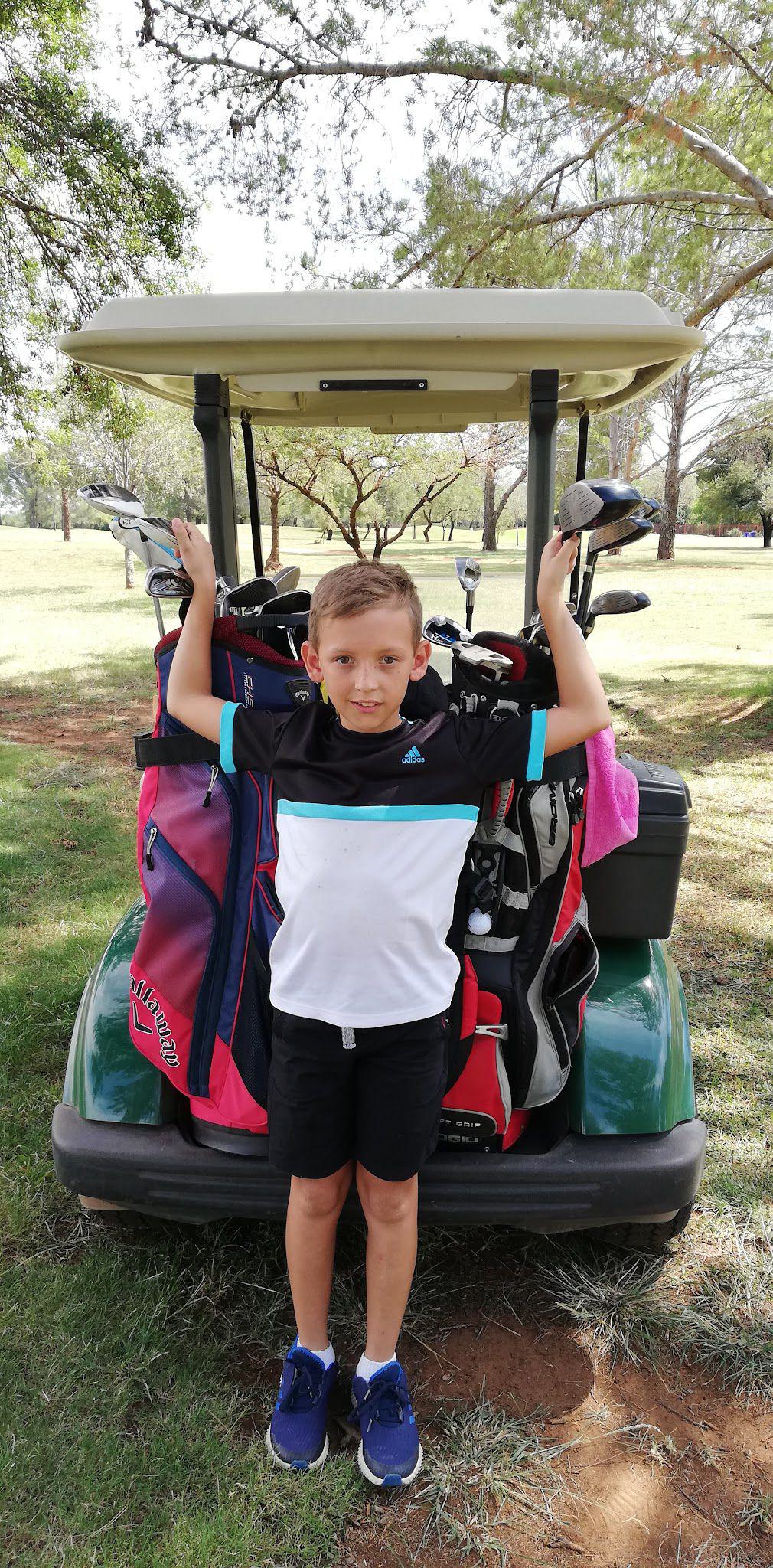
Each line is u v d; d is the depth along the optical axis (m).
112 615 16.59
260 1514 1.65
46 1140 2.61
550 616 1.61
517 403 2.79
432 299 1.91
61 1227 2.32
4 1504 1.65
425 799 1.54
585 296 1.91
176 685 1.76
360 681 1.51
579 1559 1.60
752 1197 2.44
